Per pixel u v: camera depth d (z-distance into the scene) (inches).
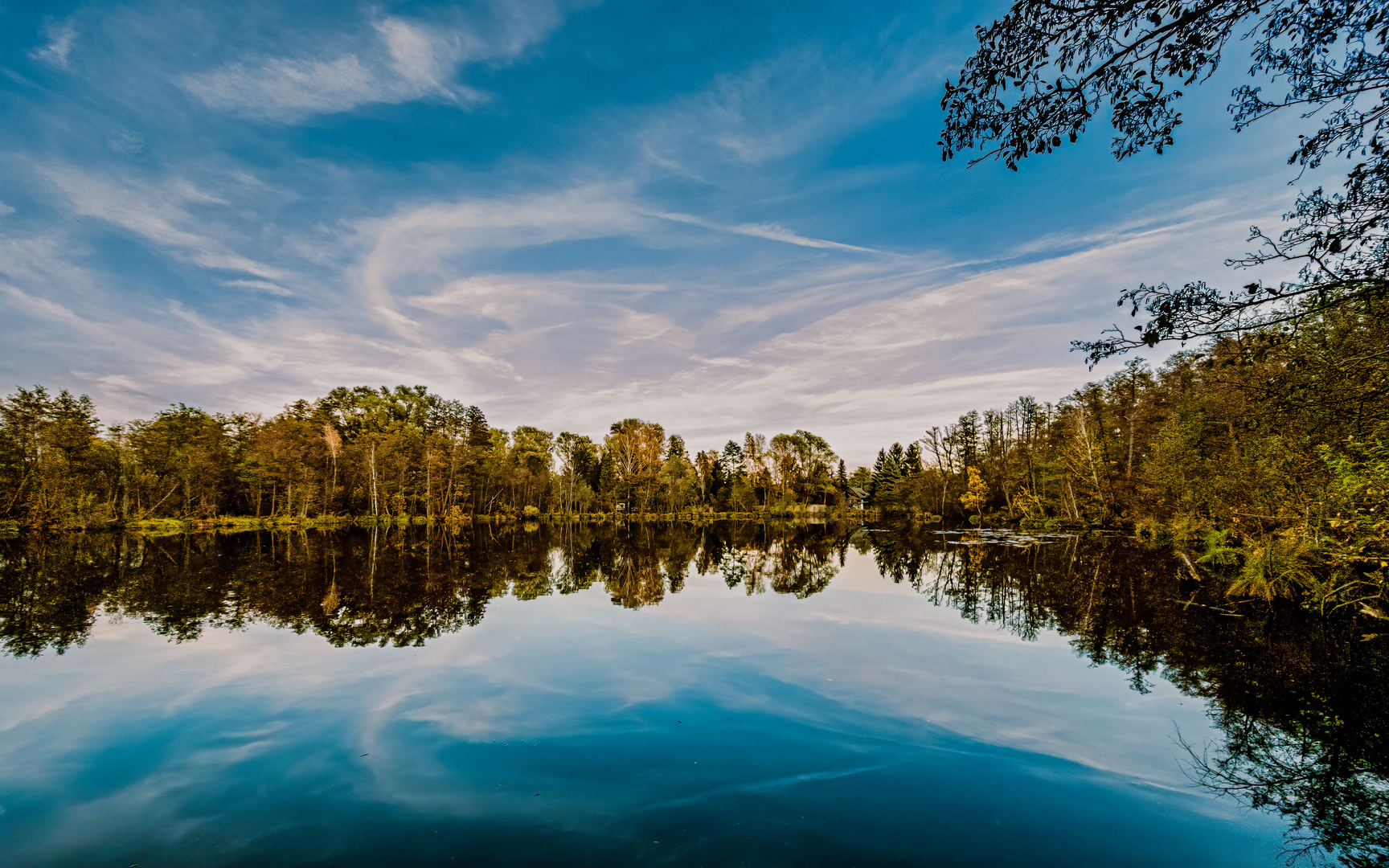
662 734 225.0
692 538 1353.3
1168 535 959.0
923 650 343.3
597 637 378.3
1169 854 148.8
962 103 169.8
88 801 179.3
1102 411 1298.0
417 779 191.2
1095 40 148.8
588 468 2578.7
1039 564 743.7
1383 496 315.0
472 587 600.7
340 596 544.4
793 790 181.3
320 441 1870.1
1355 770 192.9
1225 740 217.3
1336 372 221.9
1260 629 388.8
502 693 271.7
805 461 2588.6
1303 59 144.3
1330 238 150.0
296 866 146.5
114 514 1453.0
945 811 169.2
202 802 178.2
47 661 328.8
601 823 164.4
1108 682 283.4
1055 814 167.0
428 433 2276.1
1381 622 395.2
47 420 1366.9
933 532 1466.5
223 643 366.3
